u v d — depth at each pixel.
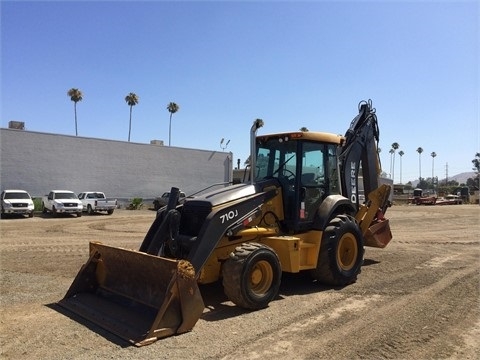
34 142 33.59
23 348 5.20
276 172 8.30
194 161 43.75
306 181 8.14
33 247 13.49
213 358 4.88
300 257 7.75
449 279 8.84
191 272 5.70
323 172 8.59
